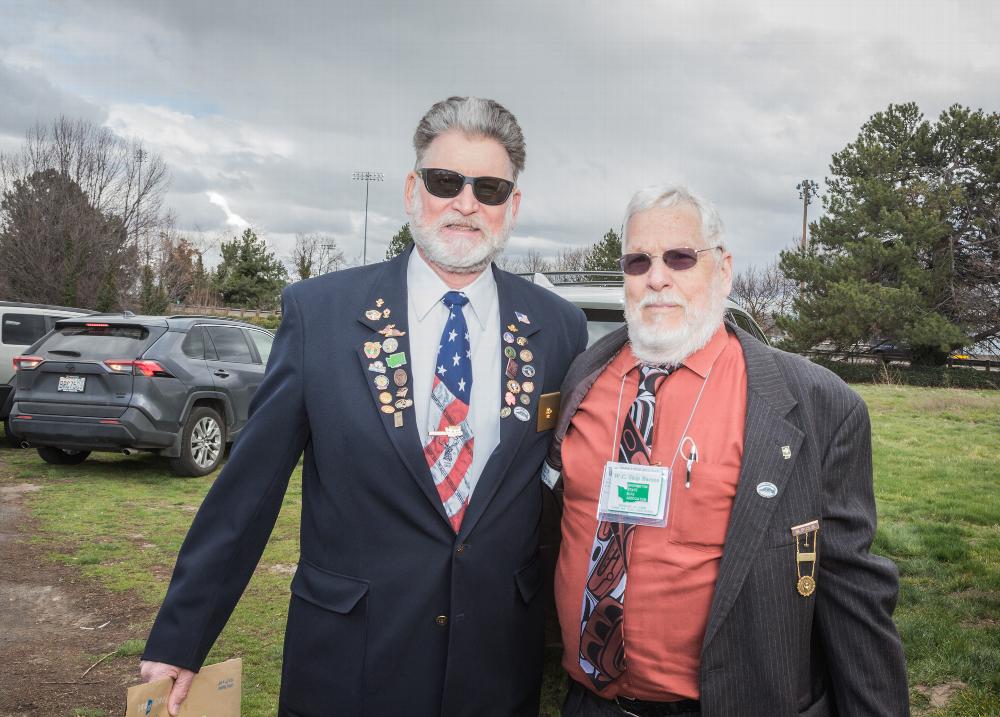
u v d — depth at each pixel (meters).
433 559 1.68
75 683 3.29
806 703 1.56
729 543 1.49
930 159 29.16
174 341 7.23
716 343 1.67
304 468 1.83
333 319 1.79
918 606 4.30
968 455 10.28
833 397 1.57
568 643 1.68
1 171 31.17
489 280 1.90
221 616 1.73
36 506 6.15
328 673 1.70
